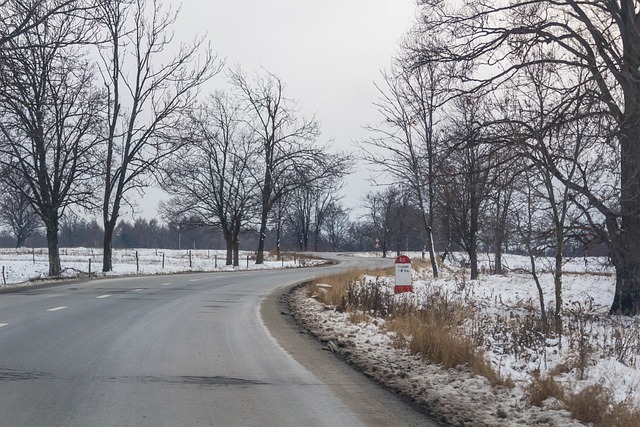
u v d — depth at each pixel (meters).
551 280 28.92
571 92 15.24
